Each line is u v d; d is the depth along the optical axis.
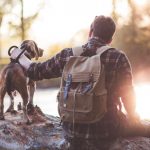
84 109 3.01
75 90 3.04
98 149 3.13
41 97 13.81
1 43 26.41
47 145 4.24
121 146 3.58
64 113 3.12
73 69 3.09
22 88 4.61
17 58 3.55
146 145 3.78
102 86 3.03
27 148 4.27
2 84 4.65
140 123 3.52
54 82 19.16
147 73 25.73
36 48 4.63
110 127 3.10
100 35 3.21
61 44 27.67
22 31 23.45
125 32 28.84
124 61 3.09
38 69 3.35
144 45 28.52
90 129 3.09
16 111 4.98
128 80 3.07
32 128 4.50
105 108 3.04
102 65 3.05
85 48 3.19
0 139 4.38
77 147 3.20
